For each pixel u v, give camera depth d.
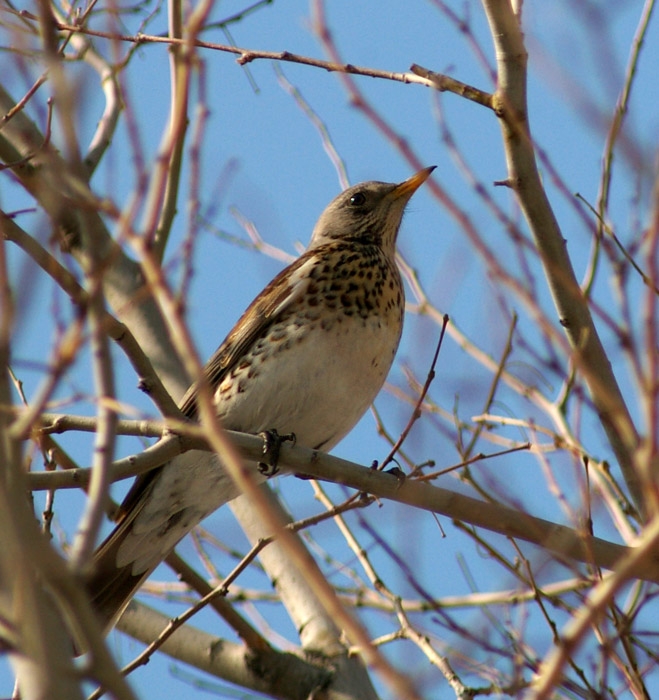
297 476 12.91
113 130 14.12
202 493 13.15
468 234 7.17
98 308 6.30
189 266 7.36
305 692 13.20
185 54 6.71
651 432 6.18
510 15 10.78
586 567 12.09
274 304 13.80
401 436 11.13
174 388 14.20
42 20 6.30
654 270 6.62
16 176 9.65
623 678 10.62
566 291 10.80
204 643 13.57
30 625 5.36
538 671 11.06
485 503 10.71
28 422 5.91
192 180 7.46
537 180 10.84
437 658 11.87
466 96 10.84
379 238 15.72
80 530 5.92
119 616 12.74
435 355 11.02
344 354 13.70
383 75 10.75
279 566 14.21
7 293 5.80
